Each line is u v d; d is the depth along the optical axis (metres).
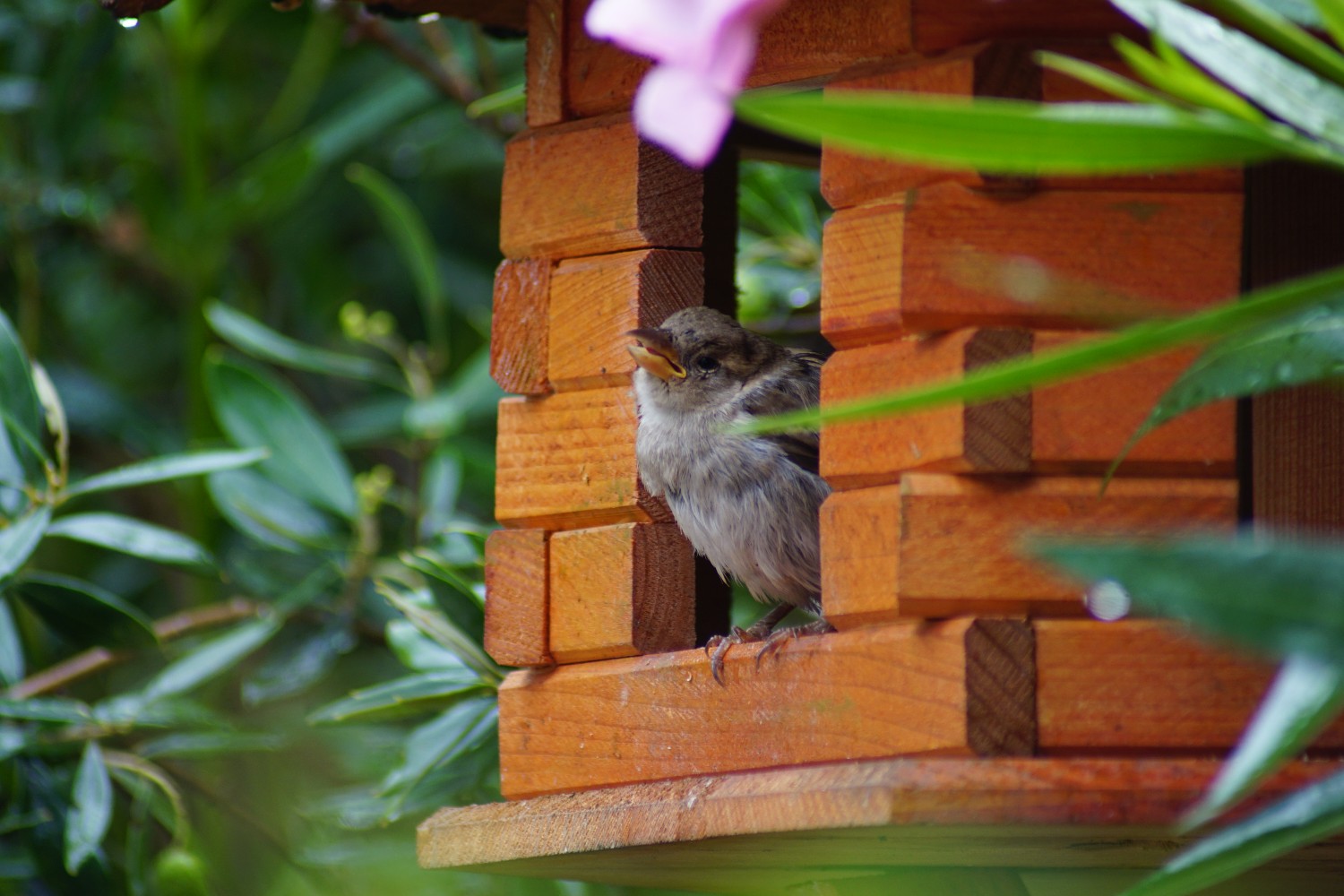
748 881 8.05
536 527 7.67
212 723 9.60
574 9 7.67
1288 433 6.10
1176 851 6.20
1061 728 5.71
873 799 5.57
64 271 13.23
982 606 5.82
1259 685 5.69
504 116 11.83
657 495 7.39
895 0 6.14
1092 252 5.93
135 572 12.55
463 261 13.27
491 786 9.08
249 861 11.41
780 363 7.68
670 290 7.44
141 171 12.59
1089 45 5.95
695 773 6.72
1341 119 3.82
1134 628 5.74
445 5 8.99
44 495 8.75
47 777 9.58
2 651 9.74
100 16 11.77
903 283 6.02
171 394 13.66
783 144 9.35
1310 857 6.12
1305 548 3.25
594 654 7.39
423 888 9.87
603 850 6.79
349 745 11.09
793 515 7.36
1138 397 5.83
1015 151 3.61
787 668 6.41
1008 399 5.84
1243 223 6.04
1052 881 7.41
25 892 10.11
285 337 13.30
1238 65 3.98
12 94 12.19
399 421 11.89
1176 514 5.81
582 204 7.55
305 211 13.31
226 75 13.69
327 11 11.52
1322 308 4.22
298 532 10.48
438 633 8.47
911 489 5.89
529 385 7.66
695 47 3.38
